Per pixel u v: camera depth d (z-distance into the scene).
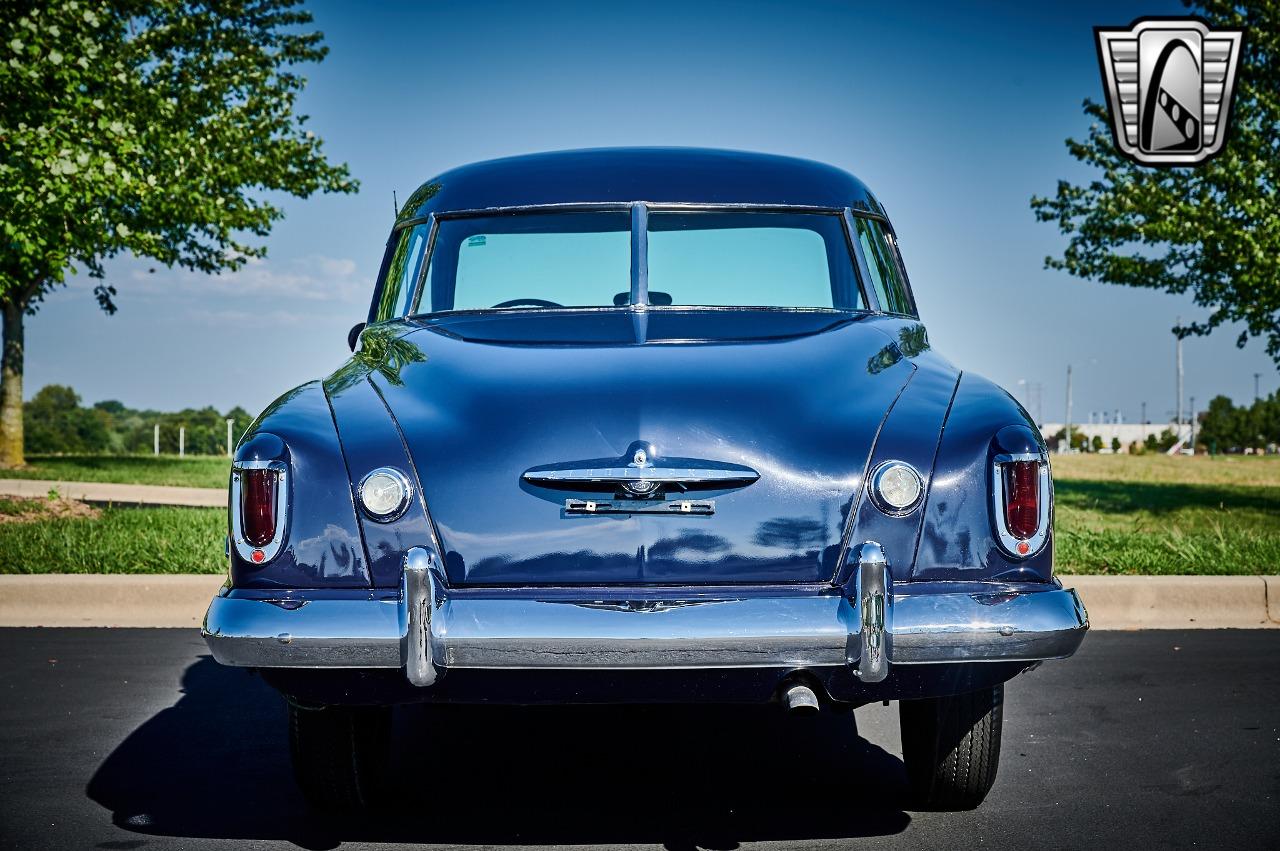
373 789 3.90
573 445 3.23
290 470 3.25
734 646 3.07
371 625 3.11
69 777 4.27
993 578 3.23
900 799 4.01
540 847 3.56
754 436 3.25
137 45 17.17
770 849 3.53
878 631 3.10
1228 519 11.38
